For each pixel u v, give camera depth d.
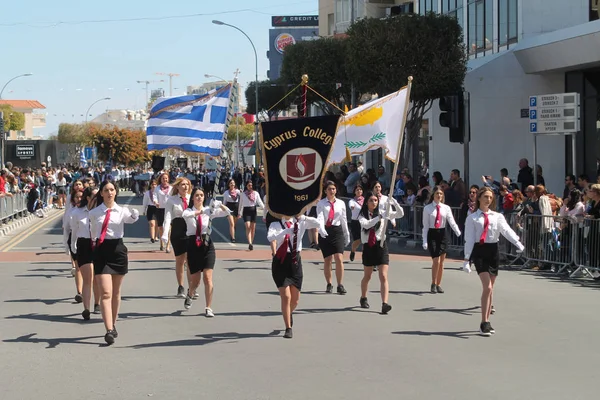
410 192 22.95
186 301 11.45
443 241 13.20
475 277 15.24
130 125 138.88
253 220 19.88
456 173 20.30
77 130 109.00
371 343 9.30
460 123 19.94
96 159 81.62
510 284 14.33
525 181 22.28
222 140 14.36
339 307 11.85
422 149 33.94
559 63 24.25
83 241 10.76
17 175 38.47
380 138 15.11
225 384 7.52
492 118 27.23
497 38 28.41
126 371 8.07
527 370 7.99
